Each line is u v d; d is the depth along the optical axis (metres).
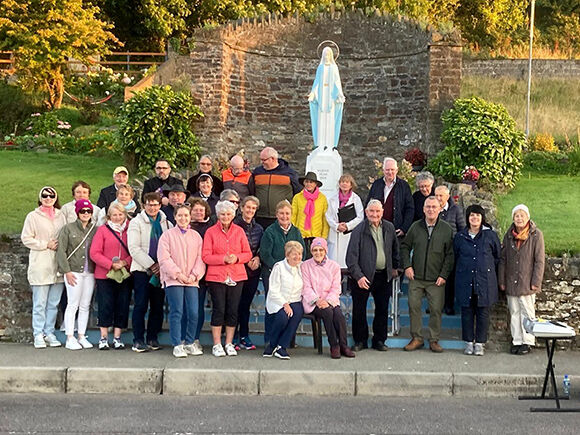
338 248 11.27
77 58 27.53
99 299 10.19
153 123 17.52
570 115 25.78
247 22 19.17
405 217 11.41
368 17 19.52
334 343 9.72
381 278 10.25
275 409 8.16
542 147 20.86
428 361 9.65
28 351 10.03
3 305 10.92
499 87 28.06
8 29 26.23
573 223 13.39
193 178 12.55
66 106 26.94
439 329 10.32
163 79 24.48
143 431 7.32
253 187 11.91
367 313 11.59
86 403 8.38
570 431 7.45
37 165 18.28
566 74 28.97
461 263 10.14
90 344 10.30
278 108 19.69
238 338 10.48
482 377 8.94
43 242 10.33
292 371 8.95
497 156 16.44
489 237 10.16
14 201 14.84
